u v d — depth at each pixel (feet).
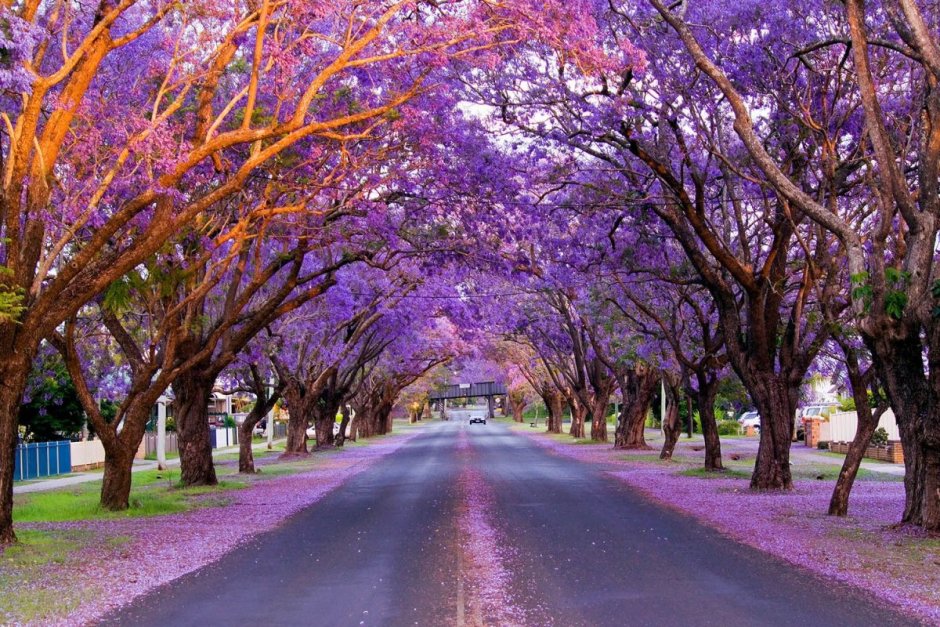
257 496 70.03
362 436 229.04
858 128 56.85
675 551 37.09
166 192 42.19
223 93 62.23
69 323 58.85
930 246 40.01
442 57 42.27
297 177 59.36
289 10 46.19
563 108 63.16
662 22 57.36
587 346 151.02
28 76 33.06
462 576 31.78
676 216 65.87
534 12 42.32
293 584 31.09
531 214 68.64
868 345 42.98
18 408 41.98
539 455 126.62
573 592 28.48
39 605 27.76
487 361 262.88
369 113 43.29
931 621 24.16
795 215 62.59
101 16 41.37
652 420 256.73
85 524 51.37
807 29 54.80
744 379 68.69
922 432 41.55
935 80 40.06
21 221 44.21
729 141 64.95
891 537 40.22
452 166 62.59
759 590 28.58
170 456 151.33
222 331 64.39
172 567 35.24
